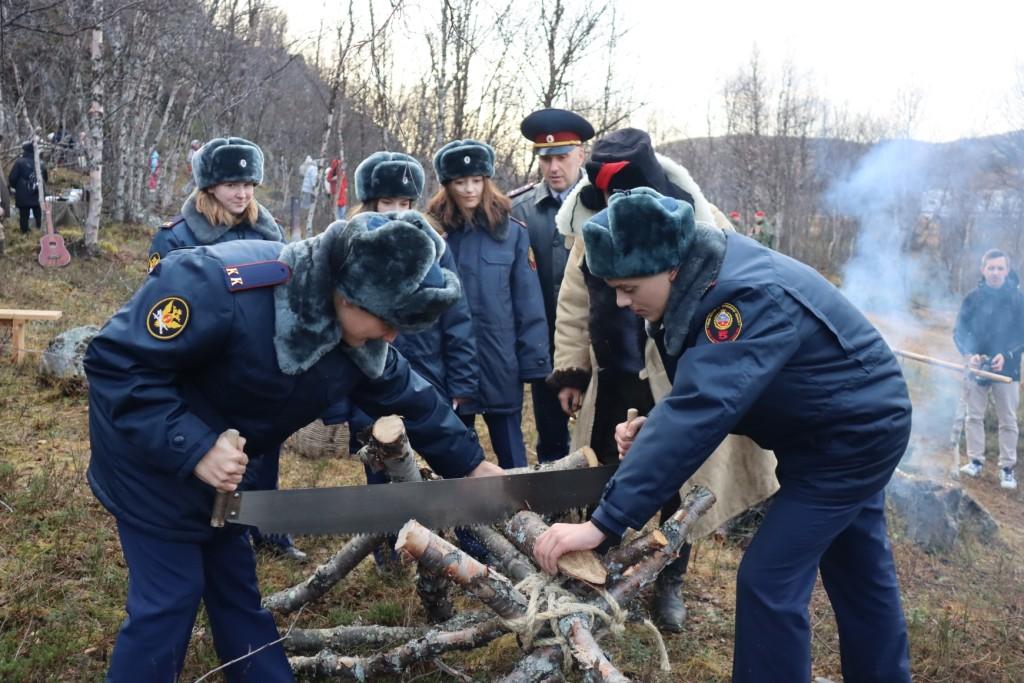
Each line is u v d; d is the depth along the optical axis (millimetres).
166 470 2322
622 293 2709
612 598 2641
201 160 4082
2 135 13469
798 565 2729
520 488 2867
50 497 4301
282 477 5195
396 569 4016
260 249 2451
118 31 15188
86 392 6363
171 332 2258
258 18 18156
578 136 4602
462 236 4227
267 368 2381
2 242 12023
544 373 4324
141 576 2430
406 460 2883
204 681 3057
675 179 3592
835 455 2717
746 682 2736
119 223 16688
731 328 2527
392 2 10156
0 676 2922
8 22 9336
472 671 3301
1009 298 7188
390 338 2459
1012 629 4102
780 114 31578
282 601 3564
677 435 2494
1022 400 10453
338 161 17234
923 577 4766
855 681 3082
